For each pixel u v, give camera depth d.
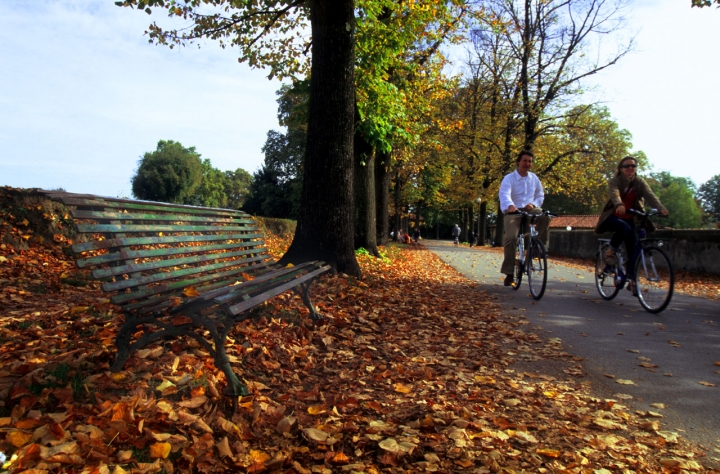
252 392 3.06
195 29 11.11
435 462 2.41
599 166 29.86
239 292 3.02
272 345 3.92
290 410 2.93
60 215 7.85
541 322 5.68
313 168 7.55
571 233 19.80
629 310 6.40
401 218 61.28
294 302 5.20
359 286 7.02
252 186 60.53
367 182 13.73
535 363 4.12
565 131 29.48
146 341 2.92
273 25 11.75
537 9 28.83
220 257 4.33
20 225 7.25
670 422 2.96
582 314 6.15
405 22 12.64
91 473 1.98
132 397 2.61
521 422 2.92
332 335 4.61
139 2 9.45
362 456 2.47
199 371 3.02
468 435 2.68
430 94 19.77
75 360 2.96
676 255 12.69
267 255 5.68
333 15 7.40
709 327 5.40
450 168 38.16
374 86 11.33
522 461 2.45
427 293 7.55
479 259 17.88
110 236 2.88
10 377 2.78
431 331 5.11
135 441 2.28
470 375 3.78
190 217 4.06
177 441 2.35
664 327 5.40
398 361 4.08
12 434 2.18
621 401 3.30
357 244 13.76
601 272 7.28
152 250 3.21
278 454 2.42
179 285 3.53
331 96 7.49
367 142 11.87
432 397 3.27
